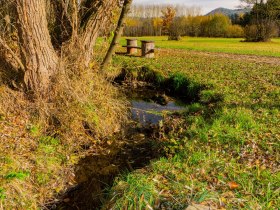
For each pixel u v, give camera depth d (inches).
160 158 209.6
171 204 151.6
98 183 212.8
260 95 372.5
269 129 254.8
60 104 267.1
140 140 282.0
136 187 164.7
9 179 183.2
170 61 660.1
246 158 207.2
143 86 506.3
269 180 175.3
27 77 270.8
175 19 2303.2
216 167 192.9
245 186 170.6
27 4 253.8
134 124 322.3
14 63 292.2
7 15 274.1
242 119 272.7
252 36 1694.1
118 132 295.1
